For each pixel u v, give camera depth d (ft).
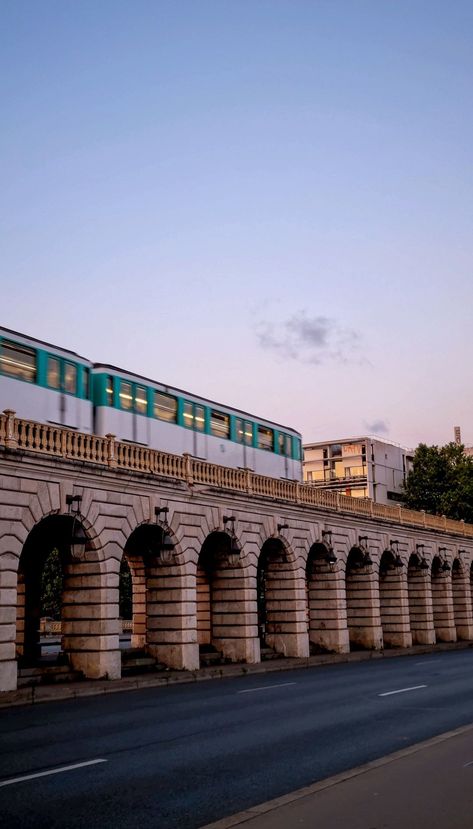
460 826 29.40
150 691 90.63
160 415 123.03
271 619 144.36
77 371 109.29
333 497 160.35
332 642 156.04
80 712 70.13
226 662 128.67
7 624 86.07
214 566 132.26
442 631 211.61
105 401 112.78
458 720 60.39
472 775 37.96
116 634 101.14
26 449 90.02
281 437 158.40
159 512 111.14
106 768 43.60
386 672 111.96
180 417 127.65
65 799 36.78
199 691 88.33
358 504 170.19
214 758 46.14
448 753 43.47
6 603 86.43
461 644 205.05
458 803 32.76
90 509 99.25
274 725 58.90
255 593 132.05
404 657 160.04
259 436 150.41
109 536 101.91
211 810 34.81
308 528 149.28
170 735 54.85
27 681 92.68
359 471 310.45
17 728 60.08
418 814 31.24
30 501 91.04
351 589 173.88
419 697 76.74
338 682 95.96
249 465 145.28
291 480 158.20
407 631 185.88
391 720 60.80
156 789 38.63
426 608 200.23
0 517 86.94
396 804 32.86
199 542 119.03
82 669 99.76
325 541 154.51
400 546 187.62
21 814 34.22
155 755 47.29
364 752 47.52
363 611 171.83
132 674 106.42
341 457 315.37
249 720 61.93
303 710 67.77
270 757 46.29
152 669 112.68
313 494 152.46
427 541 203.31
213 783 39.81
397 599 186.60
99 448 101.55
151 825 32.50
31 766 44.45
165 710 69.97
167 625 115.03
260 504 134.00
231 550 128.98
